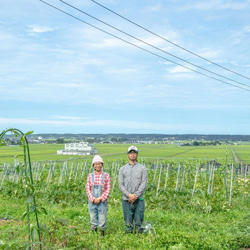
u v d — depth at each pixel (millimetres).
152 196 13070
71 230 8242
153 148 116250
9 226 9367
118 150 101562
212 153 74125
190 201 12398
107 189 8688
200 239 7727
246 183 16906
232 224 9750
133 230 8648
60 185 15156
